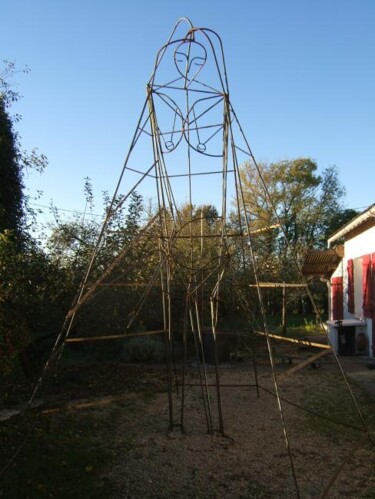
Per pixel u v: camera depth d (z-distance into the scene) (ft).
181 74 17.75
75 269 34.78
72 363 34.22
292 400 24.61
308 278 62.39
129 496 13.62
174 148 18.61
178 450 17.30
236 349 37.42
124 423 20.58
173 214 19.47
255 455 16.79
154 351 36.52
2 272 25.43
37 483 14.38
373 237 39.34
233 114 17.54
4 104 41.09
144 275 35.83
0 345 21.25
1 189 40.63
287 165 106.63
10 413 21.12
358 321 41.73
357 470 15.31
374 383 28.66
